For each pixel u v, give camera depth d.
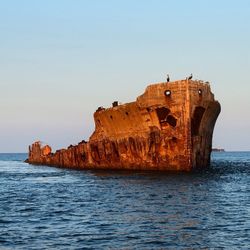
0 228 27.61
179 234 25.34
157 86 63.12
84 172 78.50
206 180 55.78
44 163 125.44
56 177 72.06
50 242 23.91
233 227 27.05
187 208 34.28
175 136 62.78
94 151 81.50
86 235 25.36
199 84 63.03
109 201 39.06
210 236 24.86
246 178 61.56
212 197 40.78
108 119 74.44
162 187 48.66
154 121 64.44
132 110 66.94
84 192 47.16
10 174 85.12
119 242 23.73
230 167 92.38
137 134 67.69
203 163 67.31
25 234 25.83
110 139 75.31
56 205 37.44
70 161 97.38
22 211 34.41
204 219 29.58
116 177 62.38
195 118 63.69
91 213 32.72
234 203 37.09
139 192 45.09
